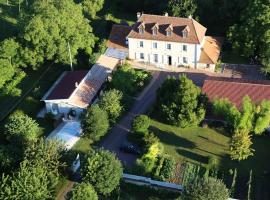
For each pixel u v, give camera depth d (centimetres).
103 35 13650
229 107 10025
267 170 9288
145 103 11238
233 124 9906
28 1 15138
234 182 8919
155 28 12188
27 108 11019
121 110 10675
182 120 10075
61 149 9125
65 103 10706
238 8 13025
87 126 9850
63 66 12338
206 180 8150
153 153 9369
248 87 10569
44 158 8725
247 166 9406
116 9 15025
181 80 10238
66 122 10681
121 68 11850
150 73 12225
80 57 12425
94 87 11212
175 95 10175
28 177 8206
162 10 13750
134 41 12469
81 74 11450
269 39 11706
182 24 12150
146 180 9025
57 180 8644
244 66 12412
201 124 10400
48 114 10738
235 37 12425
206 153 9750
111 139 10212
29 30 11431
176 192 8862
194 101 10069
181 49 12219
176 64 12538
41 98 11288
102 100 10388
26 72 12188
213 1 13350
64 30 11781
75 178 9256
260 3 11850
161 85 10962
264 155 9644
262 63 11900
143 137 9800
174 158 9644
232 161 9525
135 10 14762
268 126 10056
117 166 8612
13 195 8075
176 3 13088
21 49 11719
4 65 11056
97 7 14075
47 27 11531
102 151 8762
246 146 9256
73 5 12281
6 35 13488
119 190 8819
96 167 8469
